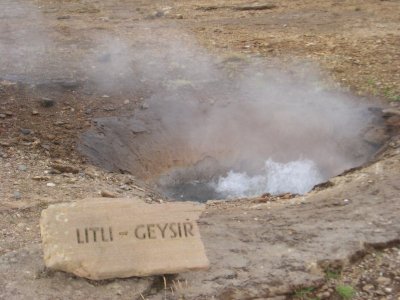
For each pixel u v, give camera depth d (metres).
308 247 3.17
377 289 3.00
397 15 7.11
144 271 2.90
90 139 4.39
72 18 7.27
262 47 5.93
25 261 3.03
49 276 2.94
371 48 5.77
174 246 2.96
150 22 7.08
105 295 2.87
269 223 3.39
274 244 3.20
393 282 3.03
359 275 3.06
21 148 4.17
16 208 3.48
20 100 4.65
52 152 4.20
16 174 3.86
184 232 2.99
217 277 2.99
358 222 3.36
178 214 3.03
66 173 3.99
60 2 8.28
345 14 7.28
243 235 3.28
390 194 3.60
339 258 3.10
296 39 6.19
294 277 3.00
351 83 5.00
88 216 2.97
